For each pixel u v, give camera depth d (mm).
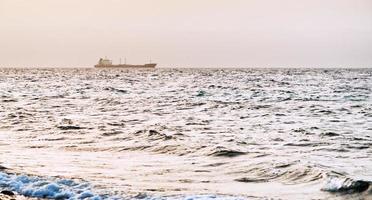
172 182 18562
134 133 32125
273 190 17438
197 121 41812
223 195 16281
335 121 42344
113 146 27516
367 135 33000
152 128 35406
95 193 15906
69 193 16000
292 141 30047
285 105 58812
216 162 22688
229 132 34406
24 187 16844
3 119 41469
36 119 41750
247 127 37656
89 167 21453
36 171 20234
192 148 26078
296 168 20234
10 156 24219
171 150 25891
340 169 20969
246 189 17578
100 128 35406
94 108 54250
